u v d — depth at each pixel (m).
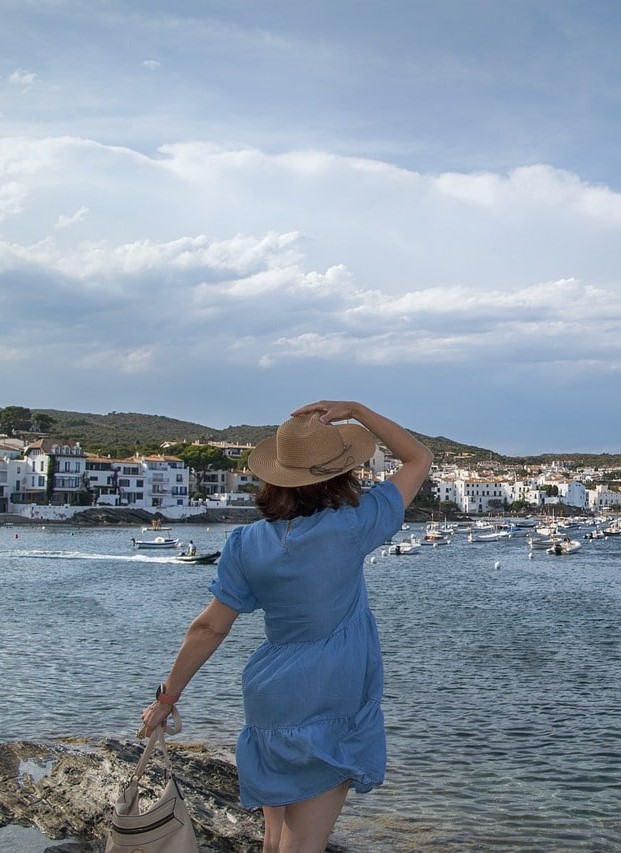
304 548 4.24
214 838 8.71
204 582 58.62
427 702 19.42
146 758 4.66
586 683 21.89
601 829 11.33
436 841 10.78
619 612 41.31
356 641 4.34
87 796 9.65
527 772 13.95
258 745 4.37
